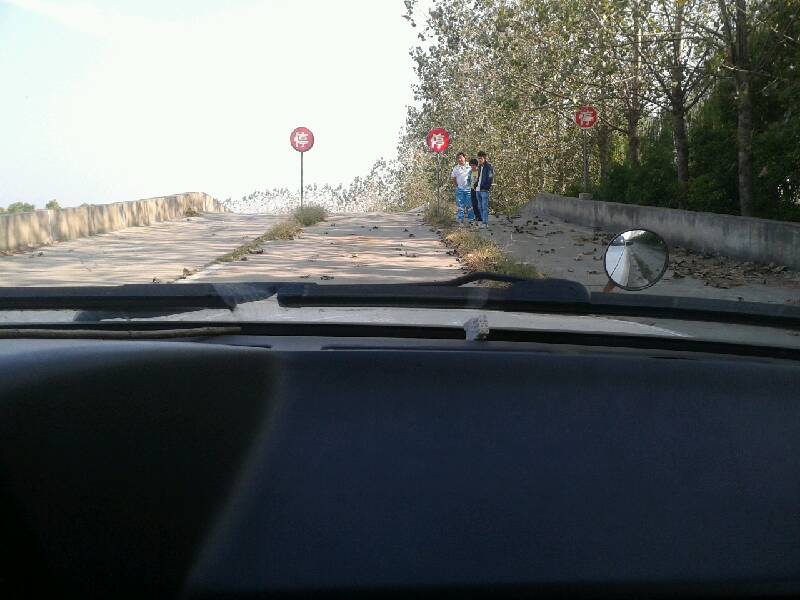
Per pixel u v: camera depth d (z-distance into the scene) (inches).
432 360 62.3
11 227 651.5
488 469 57.2
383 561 52.9
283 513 54.3
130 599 48.1
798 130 667.4
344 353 62.7
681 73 811.4
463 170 923.4
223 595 50.9
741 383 63.6
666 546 54.9
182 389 53.2
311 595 51.4
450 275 482.6
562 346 77.6
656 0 717.9
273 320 84.7
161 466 50.8
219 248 674.8
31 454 44.3
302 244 668.7
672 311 92.4
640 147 1090.1
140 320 85.3
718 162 821.2
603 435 59.5
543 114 1226.0
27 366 47.3
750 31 681.6
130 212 920.9
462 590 52.3
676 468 58.4
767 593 54.4
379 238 725.3
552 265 547.8
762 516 56.9
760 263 546.0
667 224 687.1
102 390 48.9
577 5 775.1
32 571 43.4
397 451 57.6
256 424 57.5
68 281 467.2
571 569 53.4
